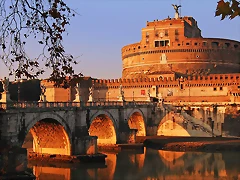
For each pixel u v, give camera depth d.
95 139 62.91
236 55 148.88
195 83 122.31
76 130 62.44
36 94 119.38
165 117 100.69
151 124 101.38
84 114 64.12
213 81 119.81
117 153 75.38
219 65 142.25
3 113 46.12
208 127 105.19
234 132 108.56
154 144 85.81
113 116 78.31
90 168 57.50
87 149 61.91
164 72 134.75
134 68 150.75
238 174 54.31
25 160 45.66
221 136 104.94
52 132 60.12
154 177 52.16
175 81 125.00
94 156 61.00
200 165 61.78
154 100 119.88
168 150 79.81
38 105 53.53
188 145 81.31
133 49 152.12
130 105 87.12
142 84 129.25
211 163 63.66
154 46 146.12
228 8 8.41
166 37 144.00
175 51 141.38
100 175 52.62
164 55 142.62
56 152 61.75
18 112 48.25
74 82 14.61
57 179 49.34
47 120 56.69
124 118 82.88
